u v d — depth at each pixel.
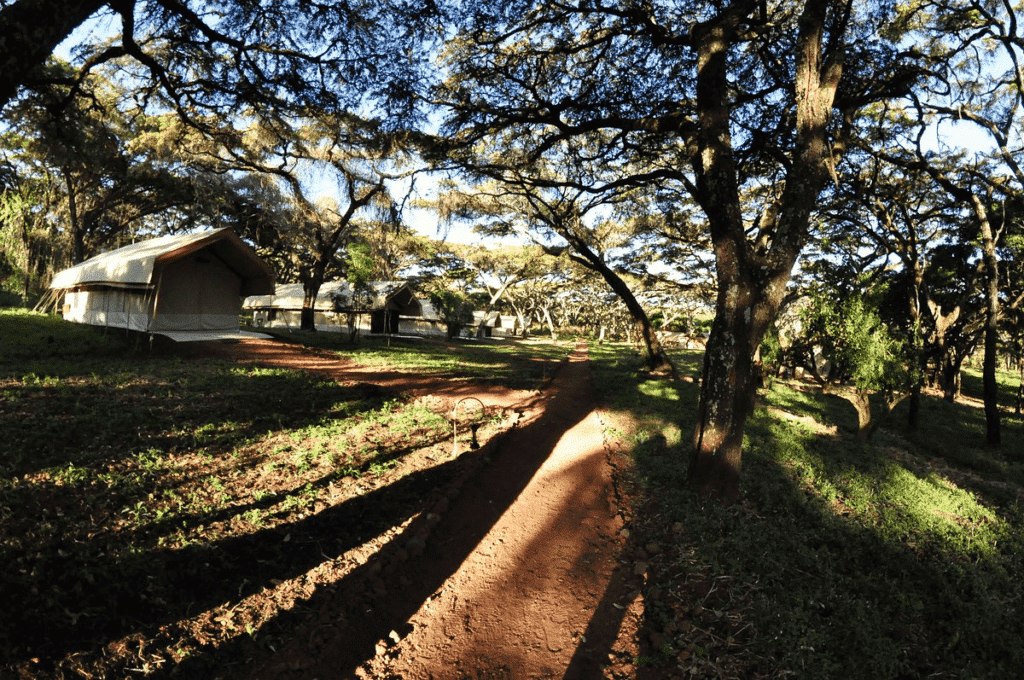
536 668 3.82
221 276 21.00
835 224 21.66
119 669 3.34
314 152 22.98
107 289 19.91
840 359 11.73
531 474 8.20
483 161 14.66
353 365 18.36
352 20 7.93
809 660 3.75
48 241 27.30
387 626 4.18
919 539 6.17
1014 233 18.55
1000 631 4.32
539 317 89.81
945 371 27.28
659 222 25.48
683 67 10.30
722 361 7.21
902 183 18.55
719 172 7.44
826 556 5.51
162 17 7.45
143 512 5.27
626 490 7.49
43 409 8.28
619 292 24.59
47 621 3.56
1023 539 6.48
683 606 4.55
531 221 24.03
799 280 26.56
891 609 4.64
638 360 33.16
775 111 11.13
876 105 15.44
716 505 6.77
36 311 24.95
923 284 22.64
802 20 7.08
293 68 8.77
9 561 4.11
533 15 9.79
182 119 10.16
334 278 43.72
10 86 3.65
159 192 27.36
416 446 8.87
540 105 10.94
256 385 12.19
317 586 4.50
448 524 6.12
